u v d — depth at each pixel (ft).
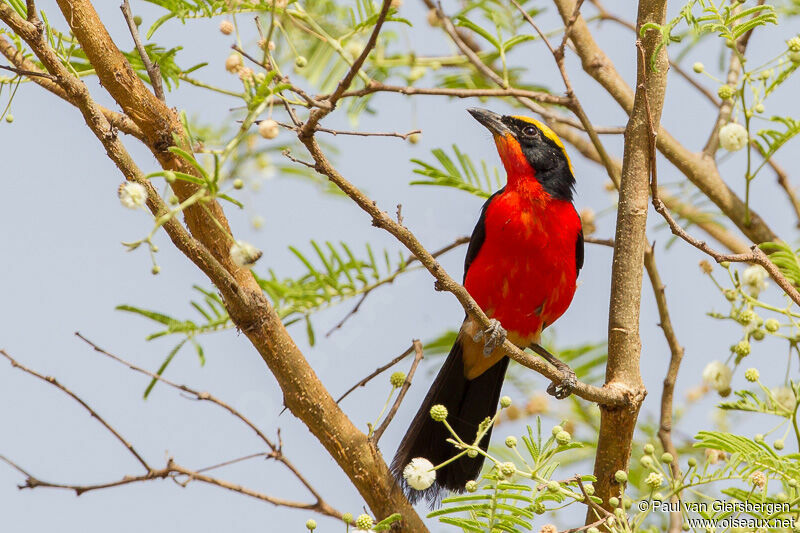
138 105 32.40
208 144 40.40
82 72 37.29
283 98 26.21
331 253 39.37
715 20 31.58
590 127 41.34
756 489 29.63
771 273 33.45
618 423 34.30
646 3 35.76
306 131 27.04
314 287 39.58
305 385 33.27
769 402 33.22
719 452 32.71
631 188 35.73
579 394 33.32
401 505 33.53
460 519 28.63
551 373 33.06
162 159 32.48
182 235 30.50
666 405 38.63
